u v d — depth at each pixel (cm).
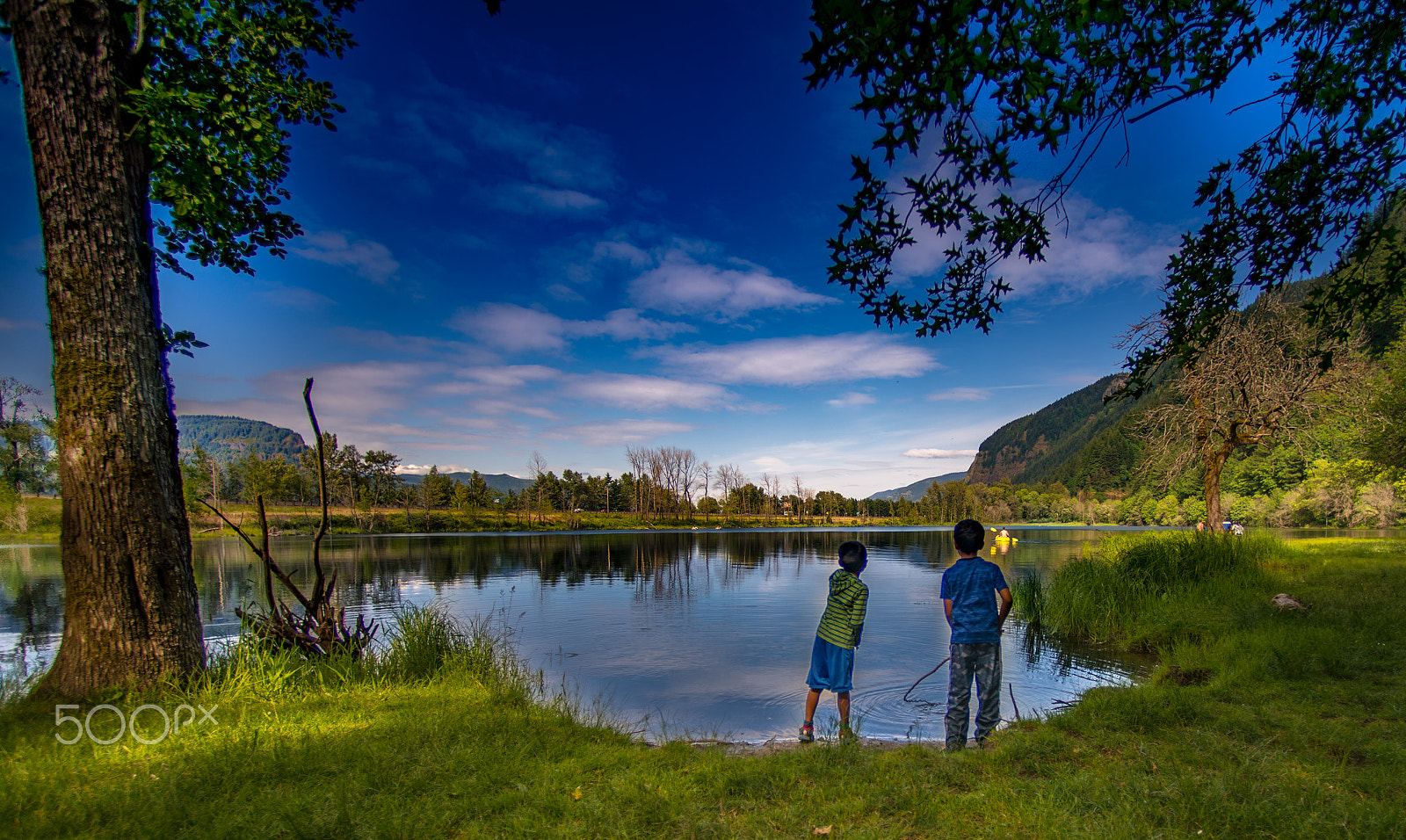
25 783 337
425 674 652
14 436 4256
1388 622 740
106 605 525
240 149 671
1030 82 307
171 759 384
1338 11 427
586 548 3941
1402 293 498
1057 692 695
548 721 507
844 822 297
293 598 1500
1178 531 1997
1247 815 282
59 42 526
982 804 311
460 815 308
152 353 566
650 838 282
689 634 1097
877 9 278
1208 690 544
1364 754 377
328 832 283
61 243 529
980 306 512
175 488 576
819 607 1444
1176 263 573
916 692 710
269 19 681
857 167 407
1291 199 502
